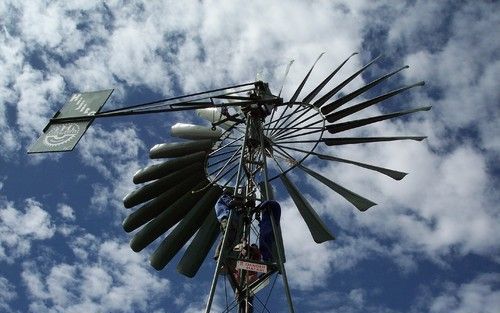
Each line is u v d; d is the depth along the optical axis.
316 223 10.44
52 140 10.27
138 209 11.36
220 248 8.48
